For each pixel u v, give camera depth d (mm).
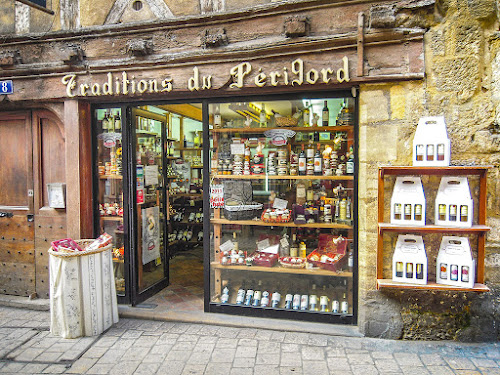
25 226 4141
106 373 2713
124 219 3867
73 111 3785
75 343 3160
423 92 2986
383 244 3148
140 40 3551
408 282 2992
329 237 3561
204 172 3658
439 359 2830
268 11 3232
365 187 3127
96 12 3719
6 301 4039
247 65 3277
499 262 2980
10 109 4082
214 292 3781
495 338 3031
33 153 4066
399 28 2951
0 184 4230
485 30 2900
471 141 2951
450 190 2932
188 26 3447
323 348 3018
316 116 3508
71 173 3822
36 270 4125
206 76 3383
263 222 3715
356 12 3053
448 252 2949
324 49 3092
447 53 2936
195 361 2850
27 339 3240
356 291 3314
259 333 3295
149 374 2693
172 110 4793
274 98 3410
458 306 3049
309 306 3520
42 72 3842
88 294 3273
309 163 3600
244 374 2674
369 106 3088
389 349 2988
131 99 3705
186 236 6477
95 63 3670
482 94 2918
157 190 4414
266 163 3715
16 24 3998
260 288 3750
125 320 3631
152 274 4289
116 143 3918
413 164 2938
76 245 3545
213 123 3674
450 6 2900
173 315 3631
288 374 2664
